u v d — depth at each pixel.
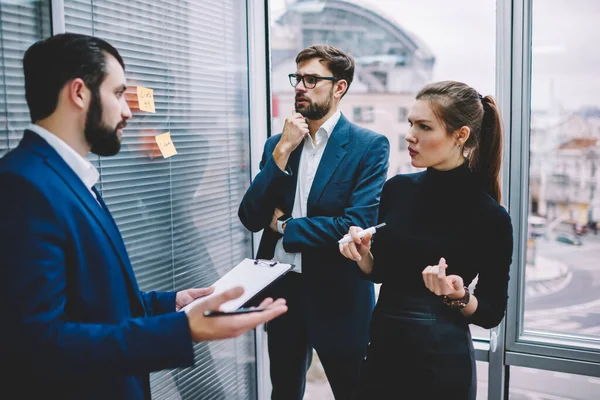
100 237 1.00
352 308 1.82
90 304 0.98
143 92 1.68
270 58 2.35
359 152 1.81
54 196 0.92
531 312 2.02
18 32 1.32
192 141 1.98
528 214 1.97
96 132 1.02
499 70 1.93
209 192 2.10
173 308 1.24
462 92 1.32
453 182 1.36
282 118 2.41
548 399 2.02
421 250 1.36
